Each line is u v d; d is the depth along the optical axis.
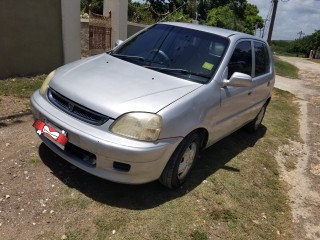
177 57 4.07
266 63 5.76
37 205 3.18
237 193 4.11
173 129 3.26
